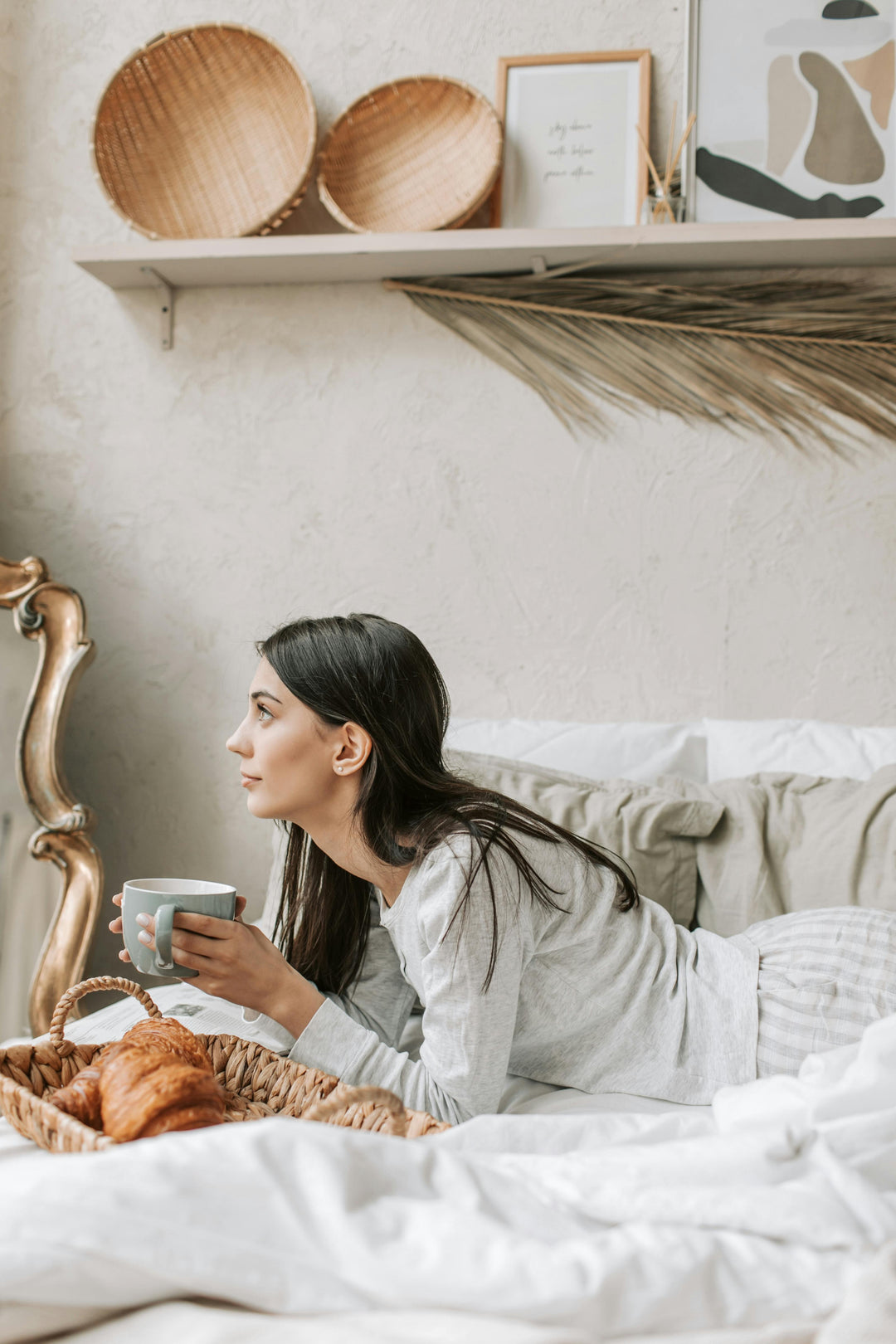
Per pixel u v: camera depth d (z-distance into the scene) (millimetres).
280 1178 556
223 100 1776
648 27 1718
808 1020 942
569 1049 1011
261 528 1789
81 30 1841
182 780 1801
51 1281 502
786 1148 643
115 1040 873
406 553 1760
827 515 1681
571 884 993
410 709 956
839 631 1677
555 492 1730
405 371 1761
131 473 1819
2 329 1850
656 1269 531
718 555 1700
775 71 1661
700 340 1708
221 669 1795
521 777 1368
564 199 1708
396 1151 600
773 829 1249
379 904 1116
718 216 1646
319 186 1709
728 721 1565
